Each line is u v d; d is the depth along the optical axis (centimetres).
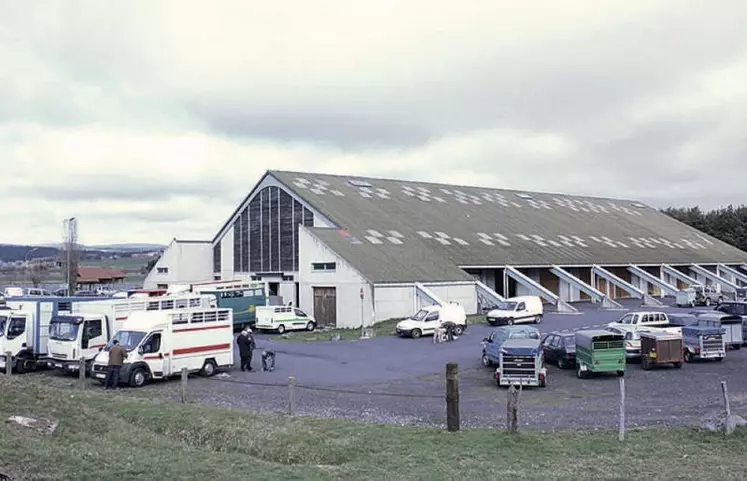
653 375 2588
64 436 1311
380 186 7162
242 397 2217
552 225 7556
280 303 5069
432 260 5353
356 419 1805
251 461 1267
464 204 7425
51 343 2852
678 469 1255
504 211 7612
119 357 2455
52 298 3088
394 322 4606
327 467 1252
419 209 6712
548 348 2886
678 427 1627
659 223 9375
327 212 5581
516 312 4409
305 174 6569
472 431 1566
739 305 3691
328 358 3189
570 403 2030
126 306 2969
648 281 6594
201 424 1677
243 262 6291
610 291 6875
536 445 1427
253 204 6200
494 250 6047
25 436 1235
